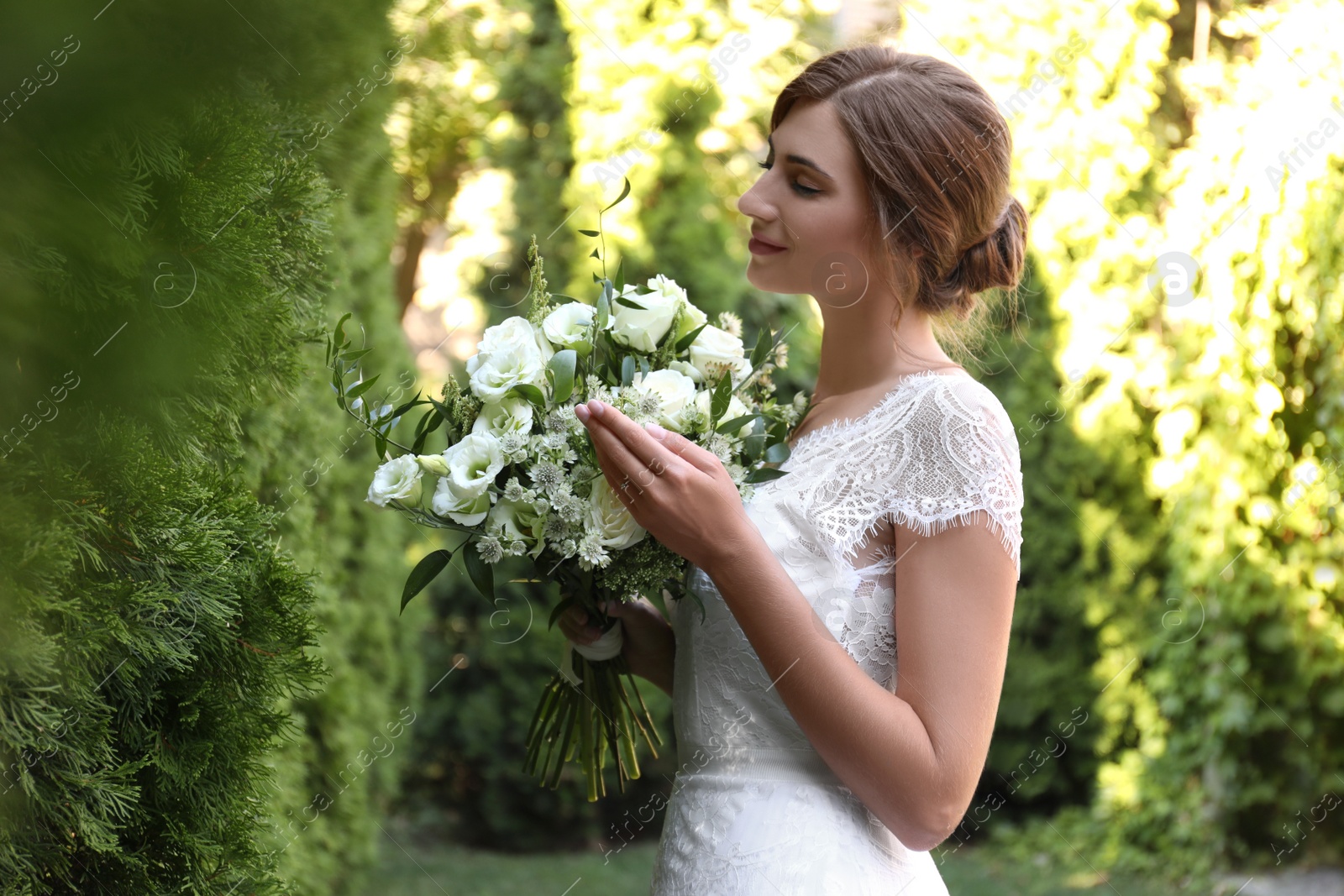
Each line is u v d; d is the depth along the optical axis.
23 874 0.95
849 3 4.58
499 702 4.29
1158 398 3.80
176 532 1.07
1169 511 3.97
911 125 1.28
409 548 4.38
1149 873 3.87
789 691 1.14
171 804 1.15
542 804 4.29
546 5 4.48
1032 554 4.12
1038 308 3.97
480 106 4.41
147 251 0.67
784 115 1.38
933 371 1.32
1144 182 3.98
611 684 1.57
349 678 3.13
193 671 1.17
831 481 1.28
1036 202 3.91
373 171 3.14
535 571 1.42
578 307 1.39
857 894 1.22
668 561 1.28
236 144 0.96
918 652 1.19
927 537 1.21
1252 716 3.70
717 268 4.16
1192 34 4.13
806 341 4.24
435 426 1.36
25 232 0.53
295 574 1.30
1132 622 4.05
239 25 0.51
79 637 0.95
